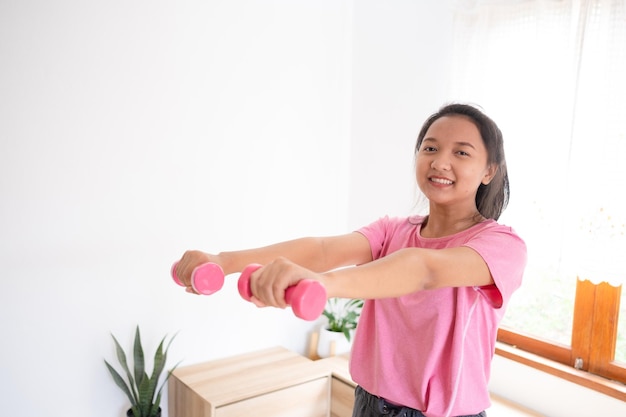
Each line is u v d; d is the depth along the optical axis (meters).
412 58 2.45
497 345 2.17
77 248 1.82
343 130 2.55
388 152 2.53
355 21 2.51
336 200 2.55
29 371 1.77
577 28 1.86
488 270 0.78
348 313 2.48
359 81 2.54
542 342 2.07
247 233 2.24
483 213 1.01
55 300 1.79
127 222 1.92
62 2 1.72
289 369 2.11
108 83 1.83
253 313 2.30
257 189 2.25
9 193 1.68
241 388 1.91
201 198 2.09
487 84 2.16
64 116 1.76
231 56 2.12
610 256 1.75
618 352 1.87
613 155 1.74
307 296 0.52
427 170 0.92
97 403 1.91
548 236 1.96
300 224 2.41
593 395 1.84
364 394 1.02
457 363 0.88
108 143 1.85
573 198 1.86
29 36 1.67
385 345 0.96
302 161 2.39
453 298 0.90
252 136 2.21
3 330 1.71
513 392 2.08
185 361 2.12
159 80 1.95
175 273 0.79
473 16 2.22
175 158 2.01
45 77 1.71
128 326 1.96
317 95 2.42
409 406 0.93
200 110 2.06
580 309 1.94
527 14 2.04
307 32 2.35
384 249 1.06
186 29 1.99
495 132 0.94
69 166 1.78
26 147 1.70
